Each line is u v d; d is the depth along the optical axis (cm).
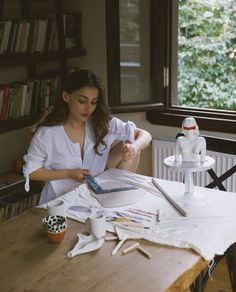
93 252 130
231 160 258
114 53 279
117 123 208
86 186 179
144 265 122
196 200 163
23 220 153
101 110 191
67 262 125
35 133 188
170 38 288
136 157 218
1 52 271
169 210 156
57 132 186
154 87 291
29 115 296
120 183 182
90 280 116
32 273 120
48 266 123
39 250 132
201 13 290
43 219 148
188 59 303
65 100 185
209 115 281
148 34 285
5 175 299
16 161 306
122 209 158
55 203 159
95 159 201
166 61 288
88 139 194
